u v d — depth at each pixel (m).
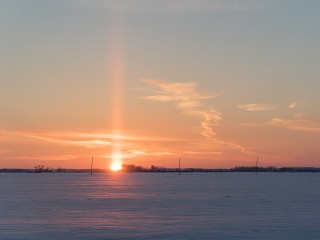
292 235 37.72
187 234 38.34
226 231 39.72
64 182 182.38
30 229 41.12
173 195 89.19
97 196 86.12
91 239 36.41
